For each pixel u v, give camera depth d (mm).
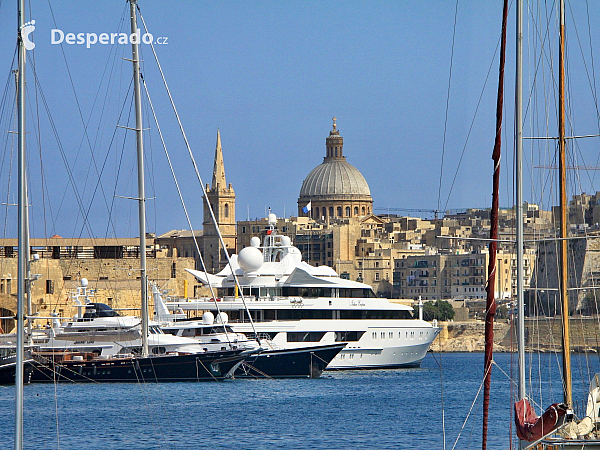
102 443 151250
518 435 96375
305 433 162875
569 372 117875
